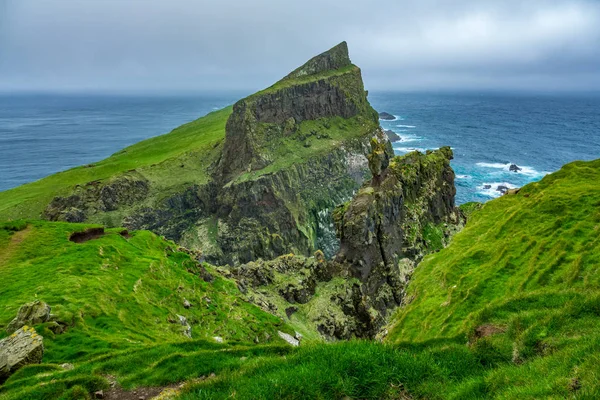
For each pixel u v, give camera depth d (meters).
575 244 39.97
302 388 17.53
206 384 19.58
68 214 171.50
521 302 26.41
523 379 17.02
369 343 20.92
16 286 51.12
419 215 124.56
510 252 46.03
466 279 45.53
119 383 26.28
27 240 67.62
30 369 32.12
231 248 183.62
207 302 65.06
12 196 186.25
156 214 189.50
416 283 58.03
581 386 14.57
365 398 17.59
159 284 61.34
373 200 112.12
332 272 104.75
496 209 71.88
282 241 186.38
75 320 43.19
